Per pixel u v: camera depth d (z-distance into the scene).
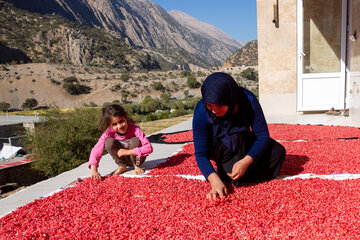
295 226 1.76
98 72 169.50
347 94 7.48
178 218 1.97
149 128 11.58
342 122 6.04
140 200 2.38
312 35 7.51
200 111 2.30
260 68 7.84
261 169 2.53
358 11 5.93
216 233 1.74
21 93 136.00
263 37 7.72
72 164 13.14
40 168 13.78
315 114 7.56
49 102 133.88
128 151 3.11
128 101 138.75
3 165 14.92
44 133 13.52
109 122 3.09
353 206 1.95
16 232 1.97
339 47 7.40
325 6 7.34
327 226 1.73
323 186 2.35
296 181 2.48
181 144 5.16
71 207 2.33
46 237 1.85
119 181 2.89
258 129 2.28
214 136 2.35
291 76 7.70
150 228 1.84
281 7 7.52
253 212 1.95
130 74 174.62
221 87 1.92
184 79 168.88
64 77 153.25
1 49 181.50
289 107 7.82
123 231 1.84
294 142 4.21
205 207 2.07
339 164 2.95
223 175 2.56
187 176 2.95
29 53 196.50
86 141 13.98
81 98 141.12
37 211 2.27
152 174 3.11
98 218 2.06
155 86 151.75
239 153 2.36
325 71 7.58
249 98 2.25
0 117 38.47
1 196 12.89
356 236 1.59
